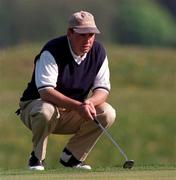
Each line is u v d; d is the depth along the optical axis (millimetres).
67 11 166625
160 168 16578
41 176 14680
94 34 17109
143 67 68375
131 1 180375
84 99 17688
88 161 41750
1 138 44938
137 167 16969
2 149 43656
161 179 13734
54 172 15656
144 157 43781
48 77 16922
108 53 71438
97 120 17438
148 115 50500
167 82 65562
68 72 17156
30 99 17516
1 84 61844
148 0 184875
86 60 17328
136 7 179500
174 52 74500
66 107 16906
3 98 54594
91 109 16953
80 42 16969
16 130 46250
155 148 45031
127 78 65750
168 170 15898
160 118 50031
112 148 43375
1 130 46156
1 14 164625
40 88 16906
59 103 16875
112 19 173000
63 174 15055
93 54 17406
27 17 165625
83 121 17688
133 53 72312
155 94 58906
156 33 177875
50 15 165625
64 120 17609
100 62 17453
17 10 165750
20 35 165000
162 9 190750
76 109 16906
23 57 69375
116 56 70438
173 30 184000
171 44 178750
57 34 165375
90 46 17141
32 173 15445
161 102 55094
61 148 42812
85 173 15281
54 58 17000
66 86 17250
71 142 17984
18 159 42562
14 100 53719
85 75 17344
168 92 61188
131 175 14523
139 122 48656
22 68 67000
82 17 17016
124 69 67500
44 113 16953
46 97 16891
